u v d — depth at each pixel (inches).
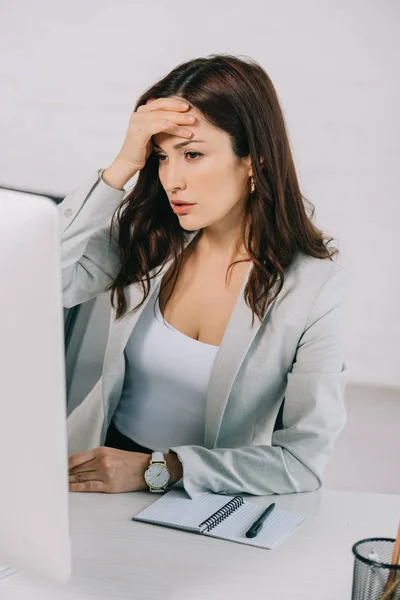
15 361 44.4
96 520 62.1
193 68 74.8
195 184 76.0
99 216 80.5
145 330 81.4
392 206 154.2
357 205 154.6
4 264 43.7
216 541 59.3
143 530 60.7
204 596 52.3
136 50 151.9
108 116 154.6
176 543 58.9
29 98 155.6
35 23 153.0
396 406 154.9
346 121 151.9
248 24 149.7
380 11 147.8
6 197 44.0
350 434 145.6
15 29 153.6
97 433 82.7
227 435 79.4
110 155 155.8
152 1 150.1
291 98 151.7
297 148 153.6
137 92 153.2
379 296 157.4
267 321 77.0
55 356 43.4
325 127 152.5
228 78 73.5
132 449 83.4
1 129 157.1
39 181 157.6
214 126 74.2
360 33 148.9
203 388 80.2
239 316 76.5
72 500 65.5
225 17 149.6
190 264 81.6
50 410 44.2
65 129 155.6
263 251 76.5
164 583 53.7
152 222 80.1
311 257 77.7
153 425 82.7
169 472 67.7
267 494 68.7
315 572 55.5
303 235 77.6
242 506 64.7
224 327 80.8
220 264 80.7
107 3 151.0
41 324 43.3
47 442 44.6
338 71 150.4
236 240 79.7
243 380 77.6
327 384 74.8
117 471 67.4
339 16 148.5
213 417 78.0
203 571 55.2
